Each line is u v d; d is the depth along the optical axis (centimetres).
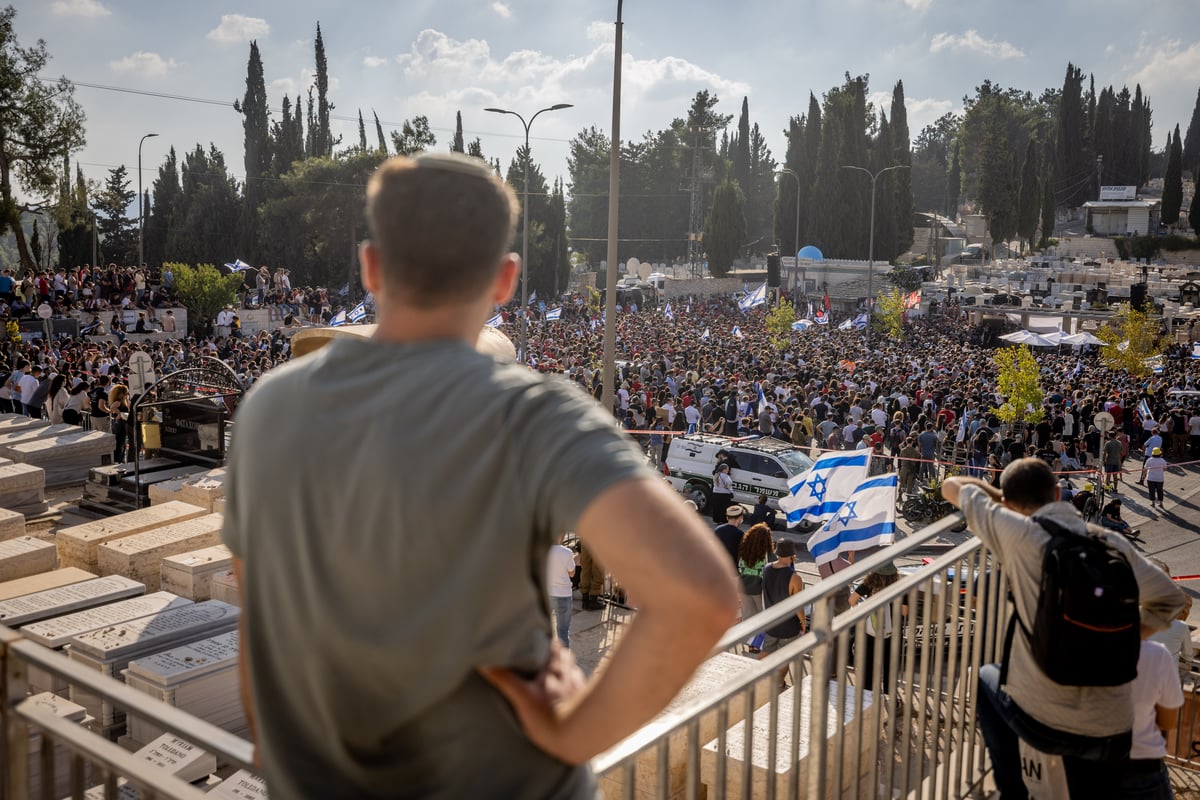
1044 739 307
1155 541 2042
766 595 997
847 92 8575
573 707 121
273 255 7262
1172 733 549
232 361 3475
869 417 2556
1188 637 620
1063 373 3906
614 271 1692
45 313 3806
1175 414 2877
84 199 5459
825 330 5831
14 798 207
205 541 1064
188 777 600
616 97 1675
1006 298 6788
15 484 1388
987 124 9650
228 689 710
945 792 360
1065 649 286
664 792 212
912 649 331
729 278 8569
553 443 115
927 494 2084
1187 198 13350
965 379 3459
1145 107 14212
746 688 235
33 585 892
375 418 122
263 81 8800
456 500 117
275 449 129
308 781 134
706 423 2636
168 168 8975
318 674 128
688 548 108
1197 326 5734
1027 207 9744
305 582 126
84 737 196
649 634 110
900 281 7788
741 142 12112
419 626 117
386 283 130
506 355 262
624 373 3212
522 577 121
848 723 480
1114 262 8962
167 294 4794
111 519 1127
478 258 128
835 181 8288
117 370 2594
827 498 1280
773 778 253
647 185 11375
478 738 128
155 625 771
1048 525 305
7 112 4653
